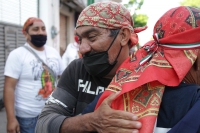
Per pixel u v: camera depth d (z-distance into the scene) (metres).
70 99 1.38
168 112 0.96
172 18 1.04
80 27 1.26
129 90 0.96
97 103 1.08
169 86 1.00
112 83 1.07
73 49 4.52
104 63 1.26
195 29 0.97
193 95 0.95
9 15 4.68
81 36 1.27
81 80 1.39
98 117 1.00
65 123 1.17
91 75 1.38
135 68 1.04
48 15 5.80
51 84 2.63
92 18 1.22
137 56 1.10
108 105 0.99
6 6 4.55
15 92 2.52
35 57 2.55
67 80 1.42
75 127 1.11
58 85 1.44
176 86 0.99
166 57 1.00
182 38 0.98
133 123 0.92
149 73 0.94
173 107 0.96
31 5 5.48
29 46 2.59
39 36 2.59
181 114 0.93
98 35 1.23
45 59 2.63
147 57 1.03
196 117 0.89
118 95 0.98
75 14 9.30
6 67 2.45
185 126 0.89
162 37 1.06
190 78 1.07
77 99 1.40
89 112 1.16
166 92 0.99
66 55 4.54
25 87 2.48
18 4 4.96
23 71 2.46
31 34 2.57
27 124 2.51
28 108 2.48
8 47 4.61
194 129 0.88
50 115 1.27
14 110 2.45
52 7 6.01
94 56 1.26
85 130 1.08
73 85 1.40
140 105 0.97
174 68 0.96
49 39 5.89
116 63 1.29
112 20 1.23
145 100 0.97
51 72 2.65
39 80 2.53
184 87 0.98
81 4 8.04
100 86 1.36
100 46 1.24
